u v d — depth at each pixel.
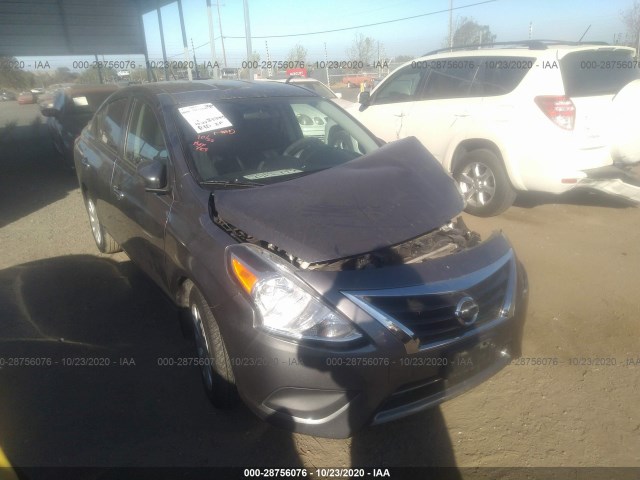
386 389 2.47
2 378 3.46
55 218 7.02
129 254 4.32
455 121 6.24
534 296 4.29
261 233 2.69
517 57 5.81
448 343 2.57
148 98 4.03
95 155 4.81
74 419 3.07
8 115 24.45
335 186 3.06
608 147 5.59
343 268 2.67
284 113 4.05
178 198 3.31
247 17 15.59
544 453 2.74
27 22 16.94
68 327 4.08
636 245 5.17
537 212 6.26
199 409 3.14
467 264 2.76
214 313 2.70
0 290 4.75
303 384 2.43
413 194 3.08
